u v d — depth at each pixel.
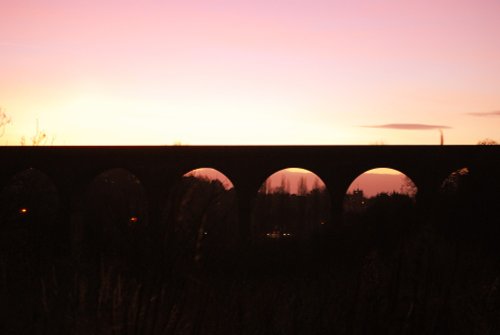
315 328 7.27
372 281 6.71
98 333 6.13
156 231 6.23
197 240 6.16
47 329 6.46
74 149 48.47
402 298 6.34
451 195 42.06
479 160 46.06
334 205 48.34
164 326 6.05
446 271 6.55
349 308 6.83
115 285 6.19
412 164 47.28
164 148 49.03
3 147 48.06
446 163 46.59
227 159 49.19
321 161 48.66
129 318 6.02
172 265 6.13
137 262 6.22
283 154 48.91
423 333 6.11
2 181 47.91
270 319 7.43
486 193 39.06
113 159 48.78
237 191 49.09
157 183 49.09
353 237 27.31
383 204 40.22
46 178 52.50
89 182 48.69
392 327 6.27
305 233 40.09
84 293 6.40
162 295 6.09
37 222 25.77
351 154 48.25
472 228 31.59
